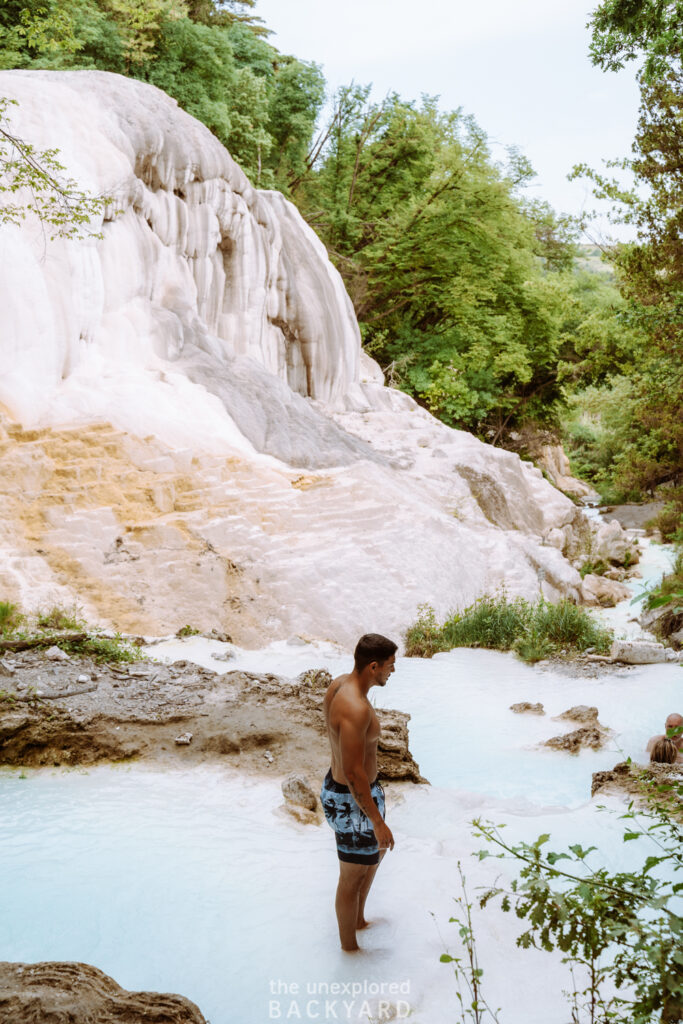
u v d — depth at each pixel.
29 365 14.41
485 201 32.78
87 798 6.19
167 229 18.72
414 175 36.59
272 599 12.77
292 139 36.94
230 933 4.47
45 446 13.50
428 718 9.16
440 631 13.19
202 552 12.77
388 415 23.58
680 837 3.26
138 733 7.05
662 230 18.09
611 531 22.53
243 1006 3.85
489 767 7.70
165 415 15.40
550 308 36.44
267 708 7.68
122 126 17.84
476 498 20.56
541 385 39.97
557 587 17.52
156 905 4.72
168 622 11.78
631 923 2.66
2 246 14.33
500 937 4.43
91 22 26.14
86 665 8.38
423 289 34.22
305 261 23.98
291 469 16.84
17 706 7.16
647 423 20.19
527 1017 3.73
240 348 20.86
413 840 5.63
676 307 17.86
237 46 35.22
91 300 15.82
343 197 36.12
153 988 3.99
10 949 4.27
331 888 4.97
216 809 6.05
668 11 15.62
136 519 13.05
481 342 33.56
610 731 8.72
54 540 12.20
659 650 11.65
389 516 15.58
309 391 23.58
